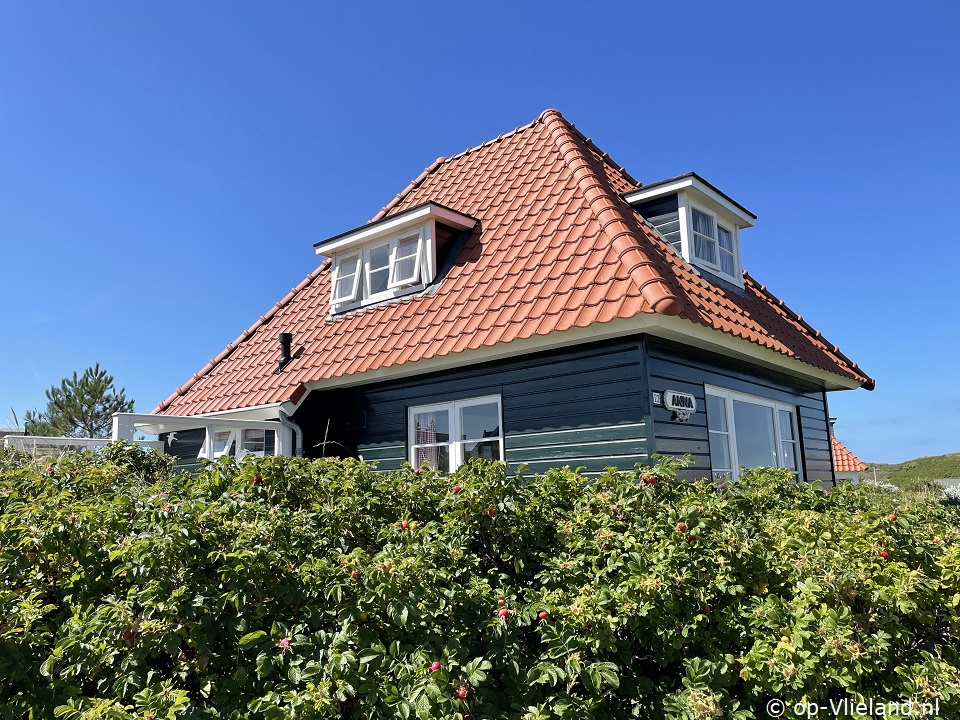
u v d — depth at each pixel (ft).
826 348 39.27
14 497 12.41
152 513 10.46
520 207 32.27
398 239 32.99
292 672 8.49
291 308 40.04
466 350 25.35
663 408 23.27
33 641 9.02
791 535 12.90
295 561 10.64
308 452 31.48
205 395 36.04
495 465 13.07
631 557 10.84
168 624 9.04
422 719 7.81
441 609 9.55
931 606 11.73
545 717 8.61
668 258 28.43
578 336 23.31
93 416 70.95
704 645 10.55
